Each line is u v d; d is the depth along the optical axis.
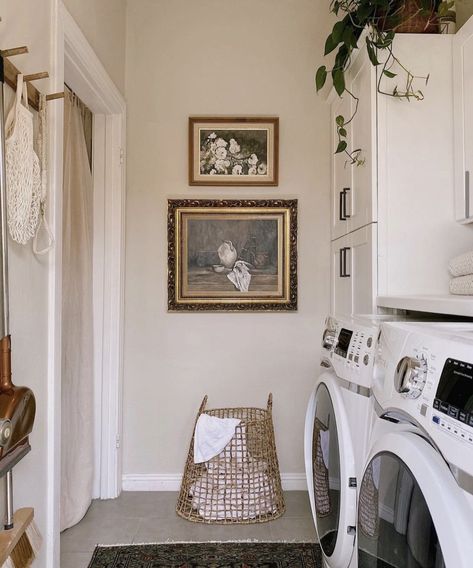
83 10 1.83
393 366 0.92
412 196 1.76
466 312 1.15
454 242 1.75
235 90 2.50
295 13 2.50
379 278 1.75
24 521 1.07
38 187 1.24
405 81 1.77
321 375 1.52
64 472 2.05
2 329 1.14
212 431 2.15
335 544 1.26
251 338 2.50
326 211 2.50
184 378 2.49
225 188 2.50
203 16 2.51
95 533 2.01
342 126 2.02
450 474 0.68
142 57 2.50
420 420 0.76
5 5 1.18
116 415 2.39
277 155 2.49
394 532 0.85
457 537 0.63
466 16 1.93
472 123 1.62
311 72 2.50
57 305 1.50
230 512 2.12
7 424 0.96
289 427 2.49
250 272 2.49
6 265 1.05
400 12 1.72
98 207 2.39
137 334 2.49
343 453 1.20
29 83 1.28
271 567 1.76
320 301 2.50
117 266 2.39
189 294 2.48
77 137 2.15
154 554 1.85
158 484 2.46
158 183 2.50
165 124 2.50
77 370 2.16
